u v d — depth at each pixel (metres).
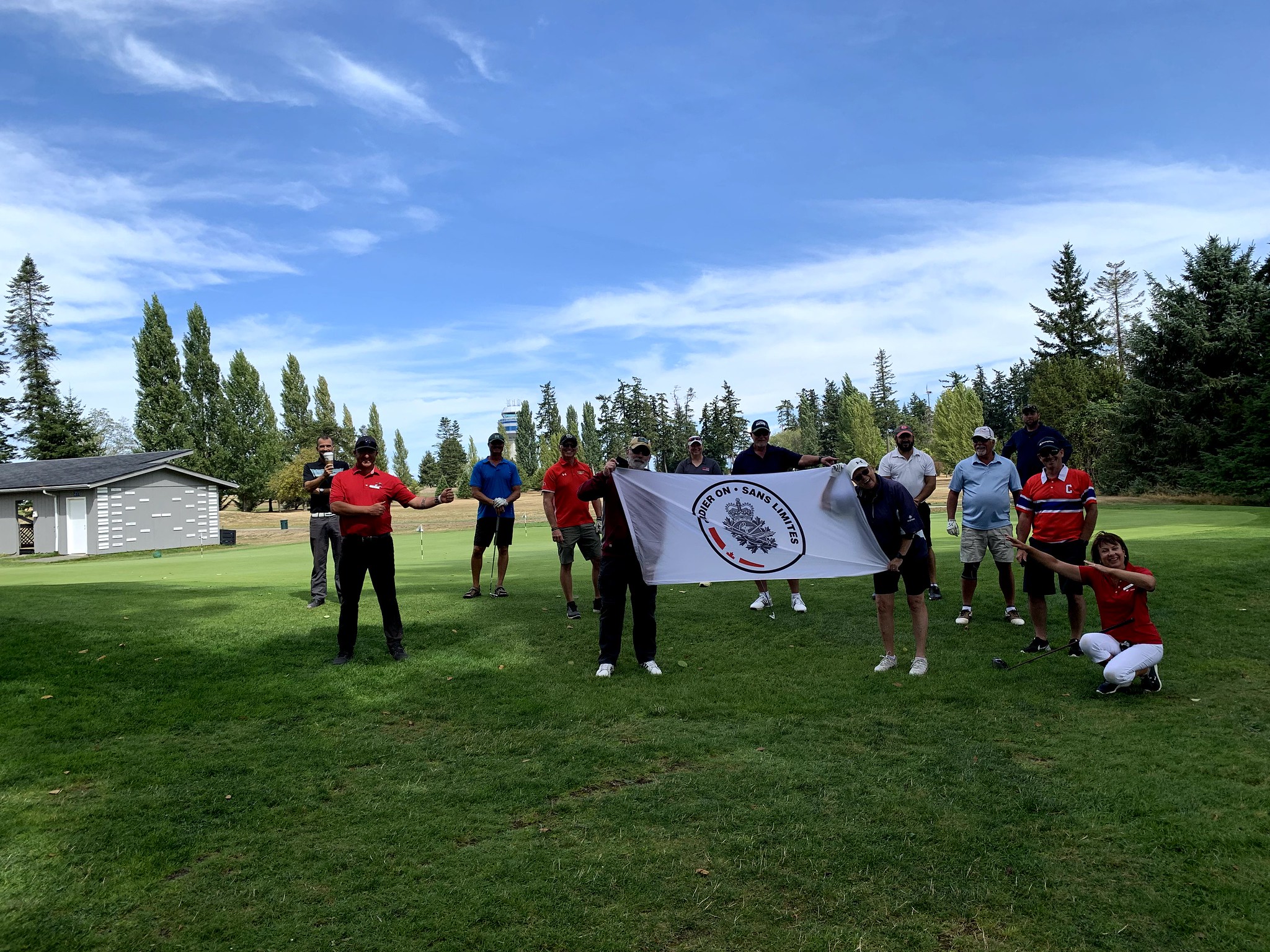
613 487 6.59
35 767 4.59
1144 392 37.00
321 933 3.07
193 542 35.81
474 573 9.55
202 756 4.80
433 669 6.51
